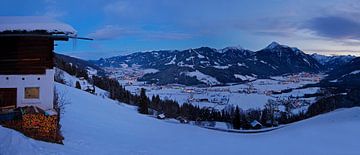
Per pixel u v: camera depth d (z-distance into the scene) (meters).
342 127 49.03
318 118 67.25
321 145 36.00
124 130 37.56
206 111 132.50
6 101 21.94
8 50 21.95
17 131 19.27
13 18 23.52
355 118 58.72
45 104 22.59
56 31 21.05
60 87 57.19
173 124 63.81
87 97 60.06
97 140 25.67
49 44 22.62
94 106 51.94
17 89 22.09
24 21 21.94
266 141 41.28
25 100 22.22
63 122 29.59
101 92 111.75
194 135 45.62
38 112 20.84
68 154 18.53
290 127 64.69
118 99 113.69
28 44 22.25
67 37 21.88
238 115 104.81
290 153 29.66
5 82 21.91
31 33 20.84
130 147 25.66
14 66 22.05
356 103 120.44
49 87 22.69
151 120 61.22
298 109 178.25
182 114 119.12
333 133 44.66
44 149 18.05
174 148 28.72
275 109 165.50
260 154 28.59
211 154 26.92
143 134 38.41
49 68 22.69
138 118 57.34
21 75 22.14
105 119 42.56
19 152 16.45
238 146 33.97
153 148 26.89
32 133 19.92
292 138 43.25
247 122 106.38
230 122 121.88
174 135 42.66
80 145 22.17
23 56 22.19
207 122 117.31
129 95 127.62
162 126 54.22
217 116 128.75
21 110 20.59
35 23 21.03
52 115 20.84
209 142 36.50
